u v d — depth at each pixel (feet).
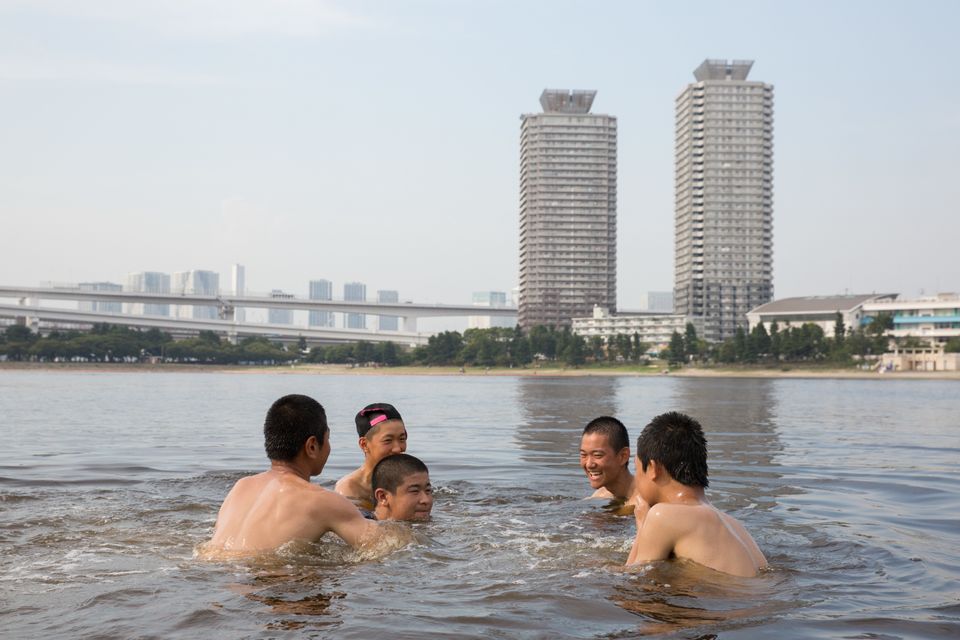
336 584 13.76
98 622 11.51
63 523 19.79
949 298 419.54
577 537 18.42
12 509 21.94
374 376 437.17
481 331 572.10
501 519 20.97
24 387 163.63
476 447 43.62
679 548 14.71
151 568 14.85
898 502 24.40
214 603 12.50
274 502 16.33
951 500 24.84
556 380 320.91
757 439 49.14
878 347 398.62
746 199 635.66
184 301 622.13
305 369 512.63
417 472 19.67
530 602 12.67
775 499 24.90
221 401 106.22
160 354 504.02
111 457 37.17
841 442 47.06
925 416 78.07
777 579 14.26
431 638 10.82
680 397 131.03
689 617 11.92
